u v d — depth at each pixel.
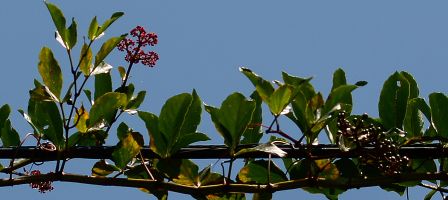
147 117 4.63
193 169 4.63
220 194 4.83
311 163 4.66
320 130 4.54
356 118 4.61
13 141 4.99
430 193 5.04
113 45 4.68
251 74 4.51
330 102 4.51
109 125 4.92
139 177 4.77
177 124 4.59
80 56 4.66
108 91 5.11
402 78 4.89
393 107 4.86
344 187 4.56
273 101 4.48
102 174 4.73
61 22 4.63
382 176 4.59
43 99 4.57
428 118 4.84
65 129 4.55
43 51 4.61
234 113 4.53
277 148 4.41
